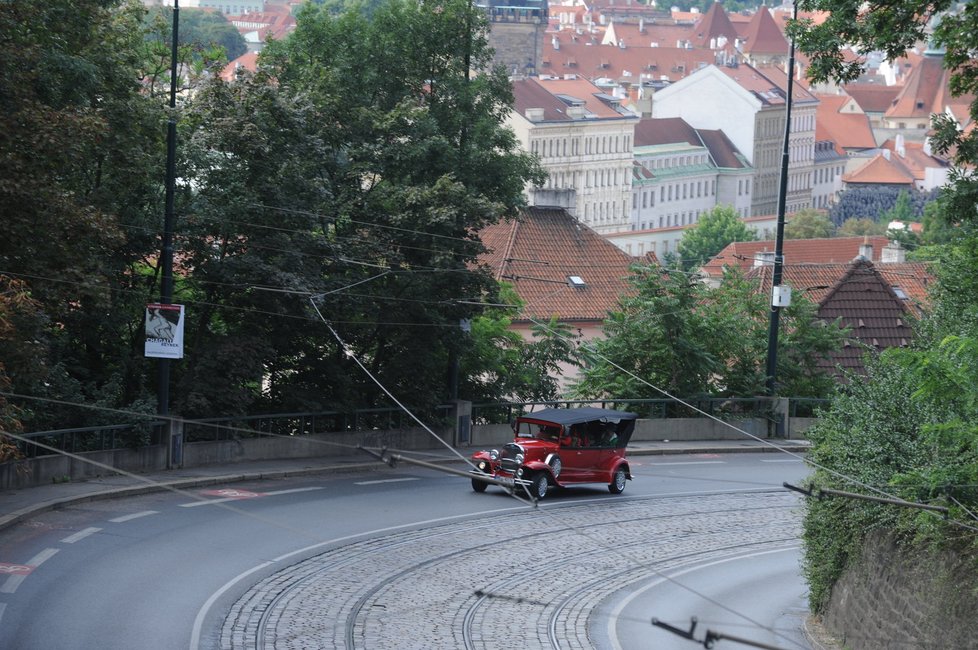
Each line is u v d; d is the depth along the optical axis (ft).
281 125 167.32
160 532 121.90
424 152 178.60
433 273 176.04
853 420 105.91
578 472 158.51
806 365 228.63
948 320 112.16
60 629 88.84
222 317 171.73
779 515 155.74
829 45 102.94
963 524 84.33
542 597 109.70
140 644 87.10
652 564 126.21
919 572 89.86
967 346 84.23
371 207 176.65
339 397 179.22
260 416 166.71
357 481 159.74
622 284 321.11
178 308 152.35
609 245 333.01
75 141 129.18
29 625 89.10
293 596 102.94
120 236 132.26
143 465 151.43
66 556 109.81
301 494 147.74
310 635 92.58
